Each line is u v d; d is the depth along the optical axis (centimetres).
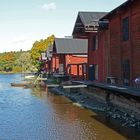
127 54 2838
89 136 1838
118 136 1814
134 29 2653
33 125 2198
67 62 6059
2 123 2291
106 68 3475
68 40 6269
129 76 2803
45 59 8994
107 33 3425
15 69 17888
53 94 4441
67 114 2627
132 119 2200
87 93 3675
